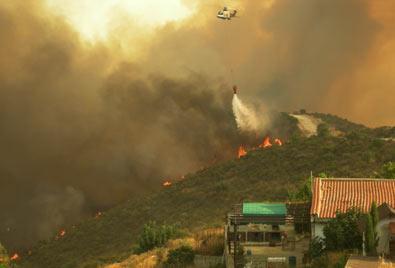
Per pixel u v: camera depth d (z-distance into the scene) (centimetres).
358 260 4628
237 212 6156
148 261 6838
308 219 5922
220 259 6169
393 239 5006
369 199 5725
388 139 12000
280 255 5669
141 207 12012
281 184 10819
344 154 11200
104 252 10425
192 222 10156
